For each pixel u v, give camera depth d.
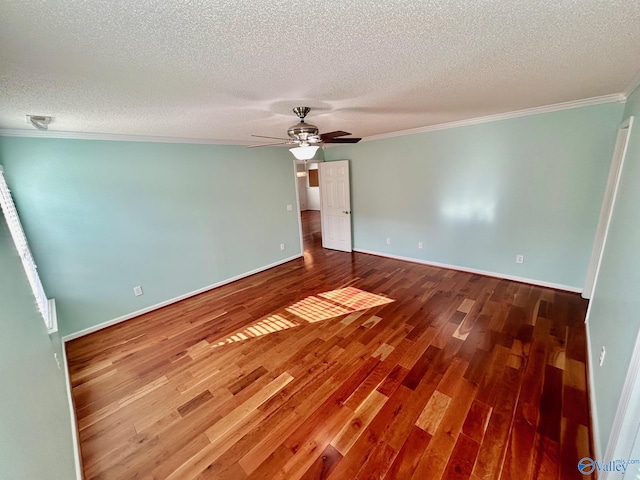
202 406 2.07
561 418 1.80
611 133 2.92
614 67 1.83
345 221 5.64
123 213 3.33
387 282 4.11
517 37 1.33
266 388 2.21
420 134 4.30
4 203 2.12
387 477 1.52
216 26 1.09
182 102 2.08
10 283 1.23
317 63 1.51
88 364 2.62
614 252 2.10
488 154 3.74
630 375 1.23
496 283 3.84
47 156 2.79
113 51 1.24
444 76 1.85
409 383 2.16
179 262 3.89
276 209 5.10
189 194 3.90
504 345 2.54
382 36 1.26
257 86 1.81
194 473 1.61
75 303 3.07
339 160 5.46
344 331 2.91
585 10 1.11
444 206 4.32
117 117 2.39
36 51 1.19
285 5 0.98
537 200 3.49
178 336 3.03
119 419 2.00
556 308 3.11
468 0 1.01
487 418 1.83
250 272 4.79
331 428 1.83
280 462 1.64
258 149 4.70
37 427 1.01
